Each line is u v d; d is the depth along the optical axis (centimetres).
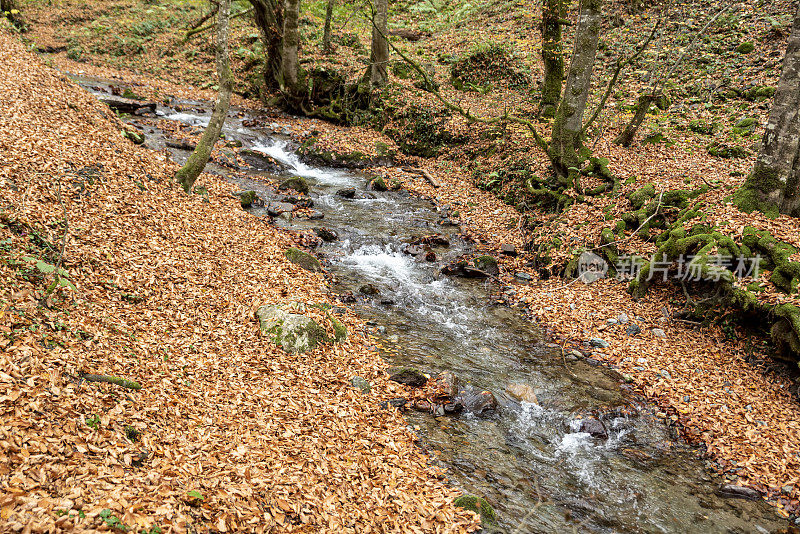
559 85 2025
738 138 1589
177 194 1154
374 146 2086
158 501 414
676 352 917
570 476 651
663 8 2328
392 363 836
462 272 1230
